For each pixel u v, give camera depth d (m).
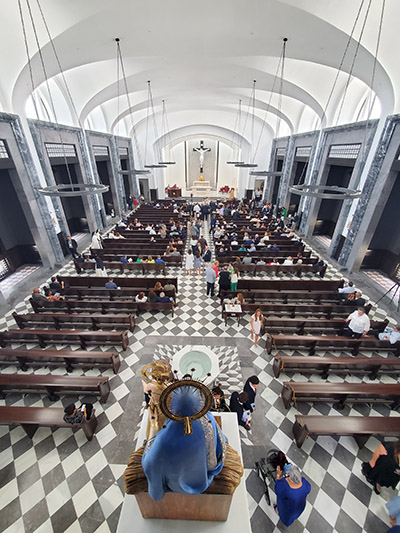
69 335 7.21
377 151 10.79
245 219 19.09
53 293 9.51
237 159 31.05
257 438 5.30
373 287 11.37
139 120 23.59
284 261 12.19
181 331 8.30
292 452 5.09
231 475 1.49
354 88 12.64
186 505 1.58
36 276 12.06
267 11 7.19
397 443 3.93
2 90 9.76
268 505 4.30
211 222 17.23
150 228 15.31
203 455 1.22
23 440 5.29
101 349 7.57
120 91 14.49
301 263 12.21
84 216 17.91
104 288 9.44
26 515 4.22
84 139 15.71
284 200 21.08
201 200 31.38
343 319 8.51
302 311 8.73
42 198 12.09
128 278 10.02
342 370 6.68
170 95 18.56
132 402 6.02
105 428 5.49
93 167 17.08
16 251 12.91
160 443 1.20
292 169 19.88
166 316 9.01
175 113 25.86
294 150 19.42
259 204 23.92
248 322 8.76
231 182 35.69
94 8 7.01
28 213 11.62
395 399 5.89
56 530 4.05
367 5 6.93
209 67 12.12
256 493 4.46
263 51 9.56
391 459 4.11
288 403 5.80
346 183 16.03
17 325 8.68
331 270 12.91
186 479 1.25
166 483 1.30
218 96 19.08
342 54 8.77
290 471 3.63
